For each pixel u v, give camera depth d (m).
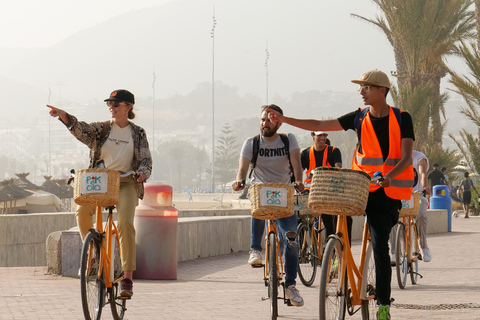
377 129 9.75
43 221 31.56
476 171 61.47
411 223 17.27
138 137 12.12
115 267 11.41
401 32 61.53
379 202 9.63
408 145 9.67
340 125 10.16
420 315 12.22
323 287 8.77
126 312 12.80
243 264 23.08
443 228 38.88
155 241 18.70
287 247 11.93
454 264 22.73
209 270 21.31
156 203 18.86
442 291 16.05
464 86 52.38
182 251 23.83
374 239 9.68
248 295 15.48
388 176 9.36
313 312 12.88
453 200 65.50
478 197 60.50
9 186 74.19
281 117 10.34
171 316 12.33
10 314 12.20
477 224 46.78
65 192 92.12
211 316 12.34
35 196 74.12
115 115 11.94
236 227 27.41
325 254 8.95
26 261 30.86
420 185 18.03
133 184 11.82
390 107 9.84
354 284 9.59
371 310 10.17
